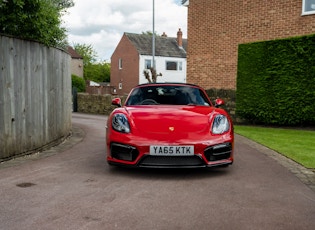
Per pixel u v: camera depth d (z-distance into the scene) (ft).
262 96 33.37
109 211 10.03
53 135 22.74
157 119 14.56
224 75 44.86
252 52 34.09
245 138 26.14
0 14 17.31
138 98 17.90
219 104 18.13
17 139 18.07
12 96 17.49
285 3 38.32
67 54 26.73
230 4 43.60
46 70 21.33
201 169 15.57
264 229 8.83
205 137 13.94
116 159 14.40
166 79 130.93
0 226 8.93
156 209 10.23
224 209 10.28
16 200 11.01
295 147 21.77
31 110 19.34
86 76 187.42
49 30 20.03
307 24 36.60
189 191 12.11
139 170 15.29
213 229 8.80
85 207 10.37
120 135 14.21
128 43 131.54
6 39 16.87
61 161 17.29
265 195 11.72
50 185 12.76
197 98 17.97
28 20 18.48
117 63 139.33
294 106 31.14
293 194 11.87
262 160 17.81
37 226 8.93
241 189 12.42
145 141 13.69
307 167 16.11
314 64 29.71
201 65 47.42
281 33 38.91
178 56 132.46
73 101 70.33
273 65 32.37
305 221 9.39
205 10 46.50
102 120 46.55
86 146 22.50
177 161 13.79
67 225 9.00
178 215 9.75
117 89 140.15
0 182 13.15
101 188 12.40
